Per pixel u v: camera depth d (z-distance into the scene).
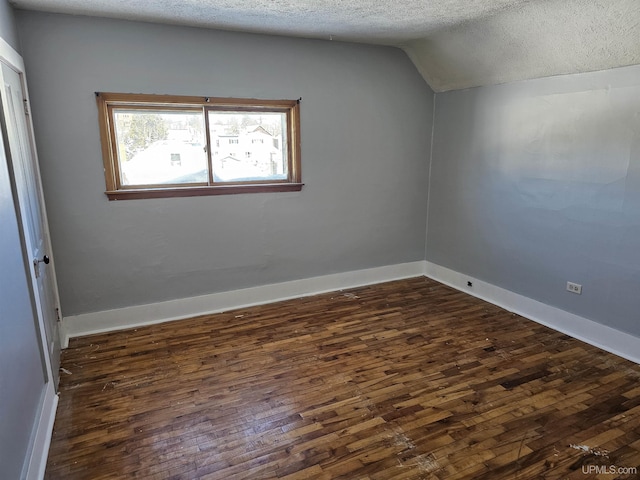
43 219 2.85
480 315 3.61
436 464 1.91
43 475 1.85
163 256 3.46
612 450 1.99
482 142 3.86
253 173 3.75
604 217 2.92
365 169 4.20
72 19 2.90
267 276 3.93
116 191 3.20
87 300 3.27
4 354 1.48
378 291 4.24
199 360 2.88
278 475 1.86
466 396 2.43
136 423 2.22
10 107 2.18
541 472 1.86
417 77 4.27
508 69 3.44
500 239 3.78
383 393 2.47
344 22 3.15
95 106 3.05
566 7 2.62
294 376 2.67
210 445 2.05
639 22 2.40
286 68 3.63
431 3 2.71
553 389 2.49
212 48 3.33
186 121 3.41
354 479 1.83
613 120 2.81
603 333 3.00
